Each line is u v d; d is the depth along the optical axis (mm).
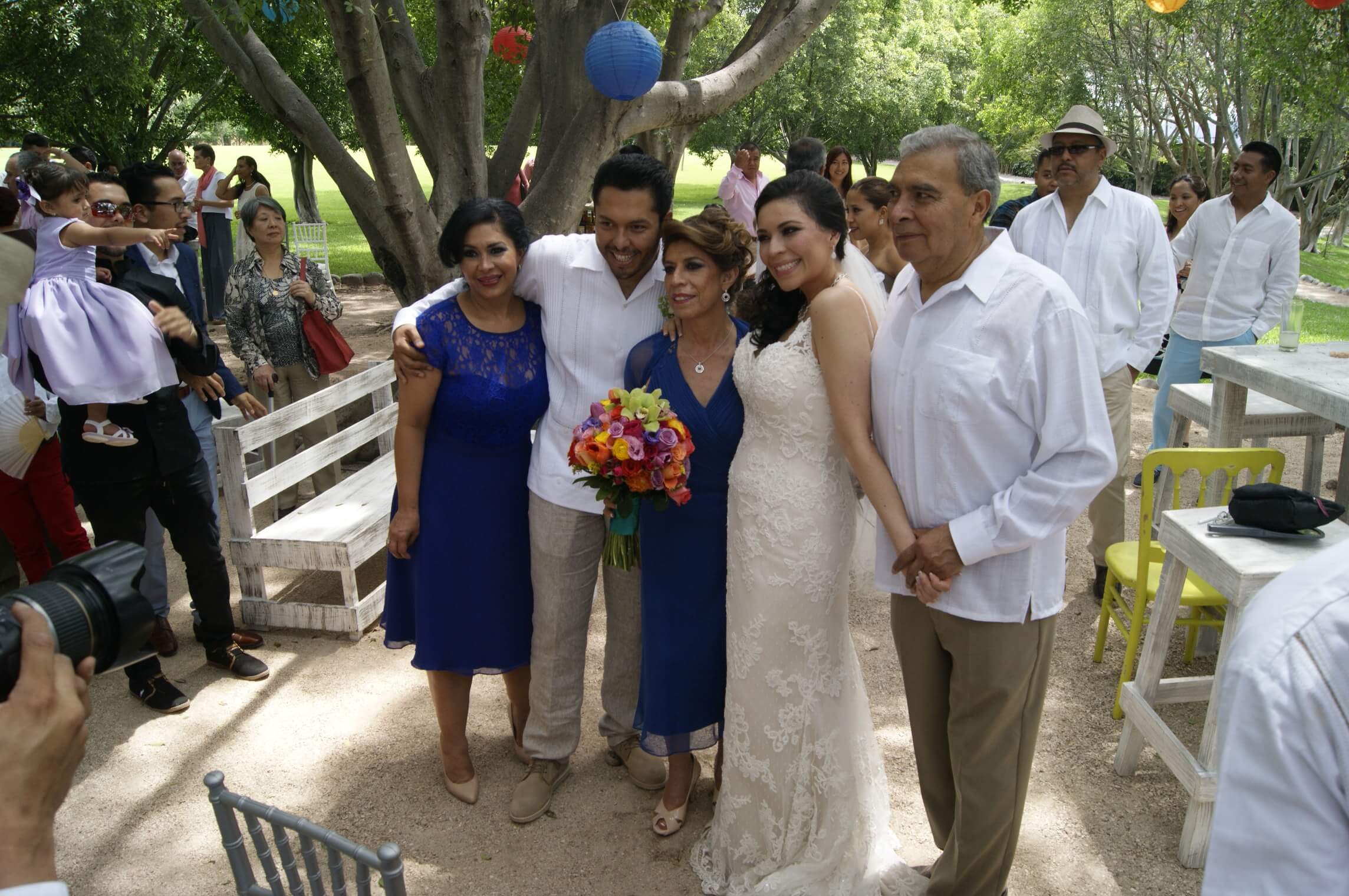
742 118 26453
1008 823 2332
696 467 2658
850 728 2689
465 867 2867
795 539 2467
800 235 2318
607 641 3184
